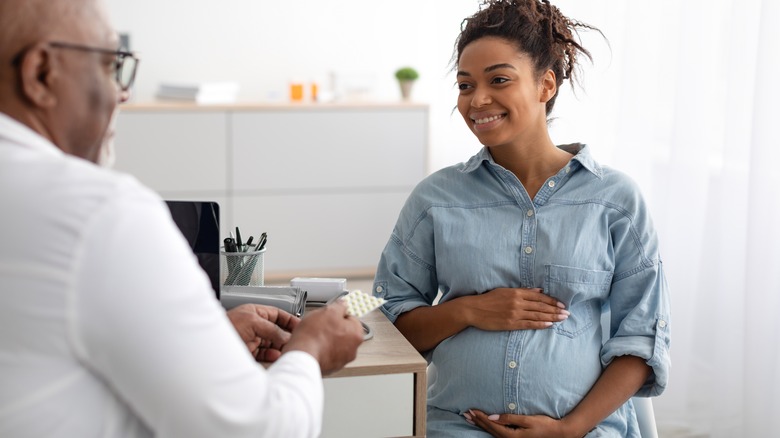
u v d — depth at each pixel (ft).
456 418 5.81
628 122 10.44
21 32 3.12
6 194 2.96
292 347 3.84
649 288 5.81
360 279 15.67
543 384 5.63
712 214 9.25
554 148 5.99
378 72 16.78
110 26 3.39
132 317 2.95
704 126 9.43
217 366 3.12
